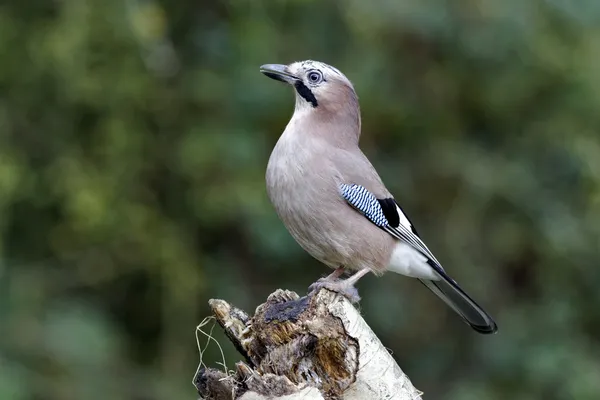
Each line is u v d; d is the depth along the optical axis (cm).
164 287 1188
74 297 1197
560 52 1281
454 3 1238
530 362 1225
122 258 1192
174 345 1177
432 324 1268
